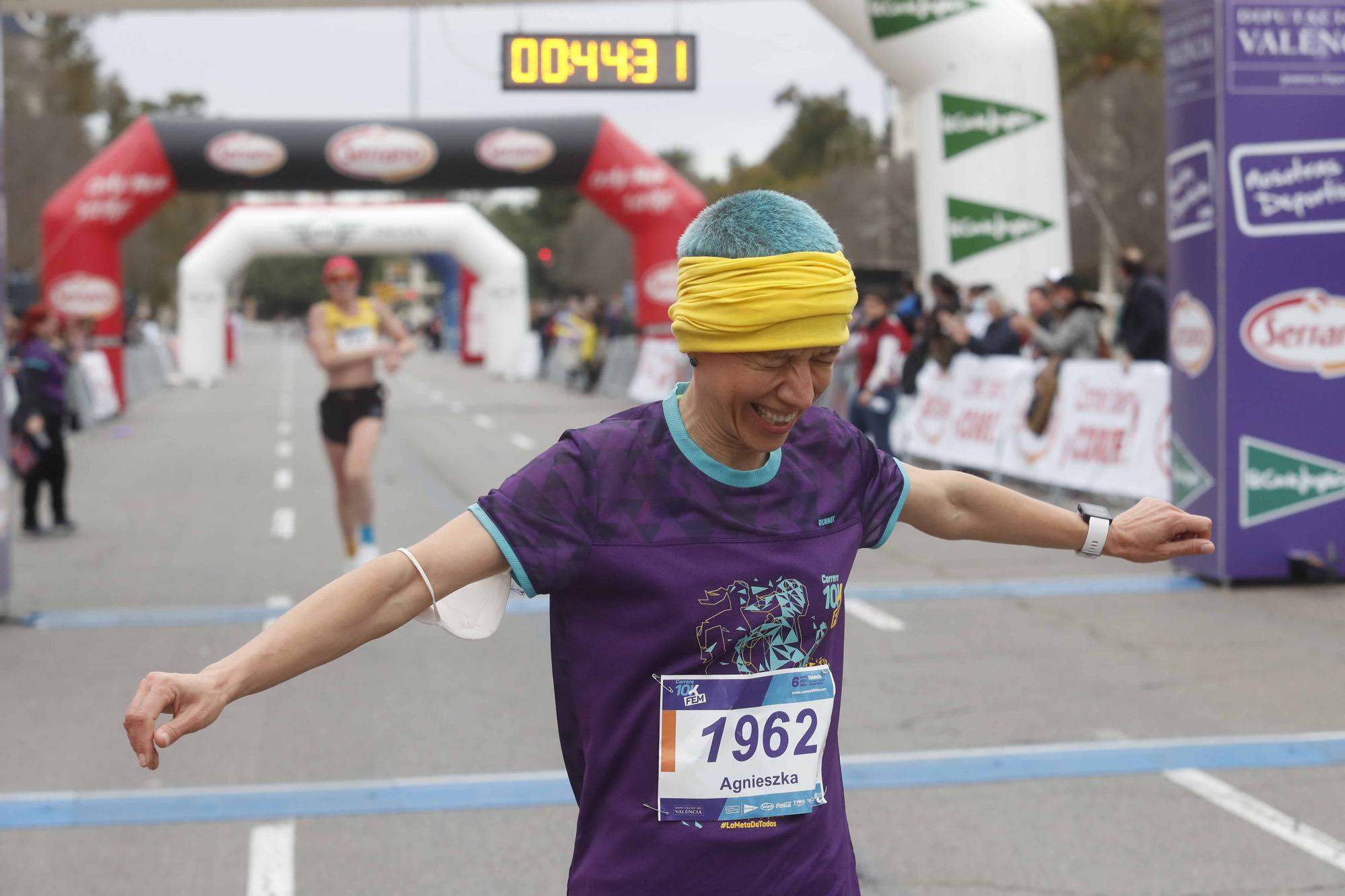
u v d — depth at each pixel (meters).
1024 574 10.34
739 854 2.23
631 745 2.24
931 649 7.95
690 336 2.15
